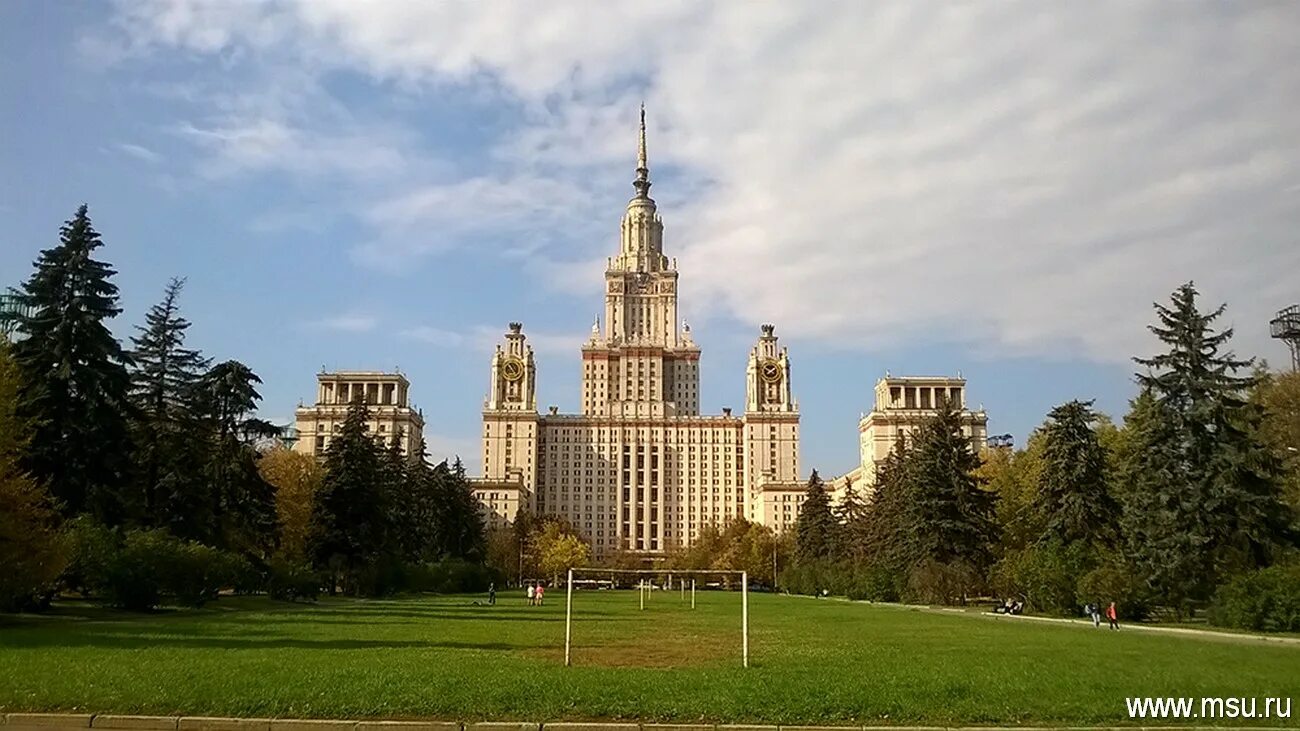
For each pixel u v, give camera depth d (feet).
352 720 61.16
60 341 169.48
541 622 171.32
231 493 231.91
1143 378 191.83
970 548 272.51
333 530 270.26
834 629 159.43
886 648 116.16
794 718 62.64
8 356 138.00
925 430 289.53
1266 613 151.02
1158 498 183.52
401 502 339.57
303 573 232.32
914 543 278.67
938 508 273.54
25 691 65.82
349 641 112.98
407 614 187.21
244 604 201.77
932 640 131.23
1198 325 188.65
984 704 66.39
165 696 64.90
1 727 58.90
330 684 70.59
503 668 84.94
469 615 190.08
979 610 246.06
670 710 63.93
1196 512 178.70
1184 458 184.85
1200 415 180.86
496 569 479.82
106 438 171.63
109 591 156.15
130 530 176.65
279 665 82.07
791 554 557.74
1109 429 276.00
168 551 167.32
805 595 435.53
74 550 141.49
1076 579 203.82
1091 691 71.97
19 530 124.88
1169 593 182.80
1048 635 142.92
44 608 147.95
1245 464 176.35
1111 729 60.34
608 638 132.77
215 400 237.25
